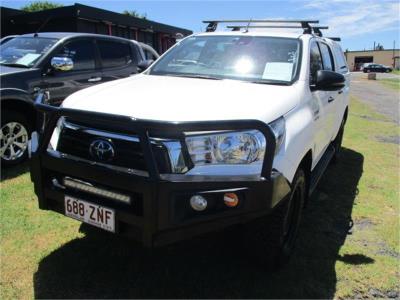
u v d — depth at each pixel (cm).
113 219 270
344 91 589
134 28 1406
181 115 265
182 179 252
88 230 380
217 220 260
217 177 257
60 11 1280
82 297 290
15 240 357
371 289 320
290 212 340
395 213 471
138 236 266
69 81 606
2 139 525
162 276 318
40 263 326
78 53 634
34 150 305
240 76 379
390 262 359
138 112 271
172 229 257
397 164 691
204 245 362
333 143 619
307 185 380
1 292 288
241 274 324
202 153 260
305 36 424
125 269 325
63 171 286
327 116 445
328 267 345
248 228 305
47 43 608
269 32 441
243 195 258
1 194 455
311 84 390
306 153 345
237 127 254
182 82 358
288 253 340
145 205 253
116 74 693
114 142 266
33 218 400
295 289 311
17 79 536
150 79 376
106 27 1327
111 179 262
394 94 2227
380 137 935
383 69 6562
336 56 578
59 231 377
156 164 252
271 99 313
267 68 383
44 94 348
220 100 296
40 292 291
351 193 532
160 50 1554
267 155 258
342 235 408
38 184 302
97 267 325
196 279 316
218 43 429
